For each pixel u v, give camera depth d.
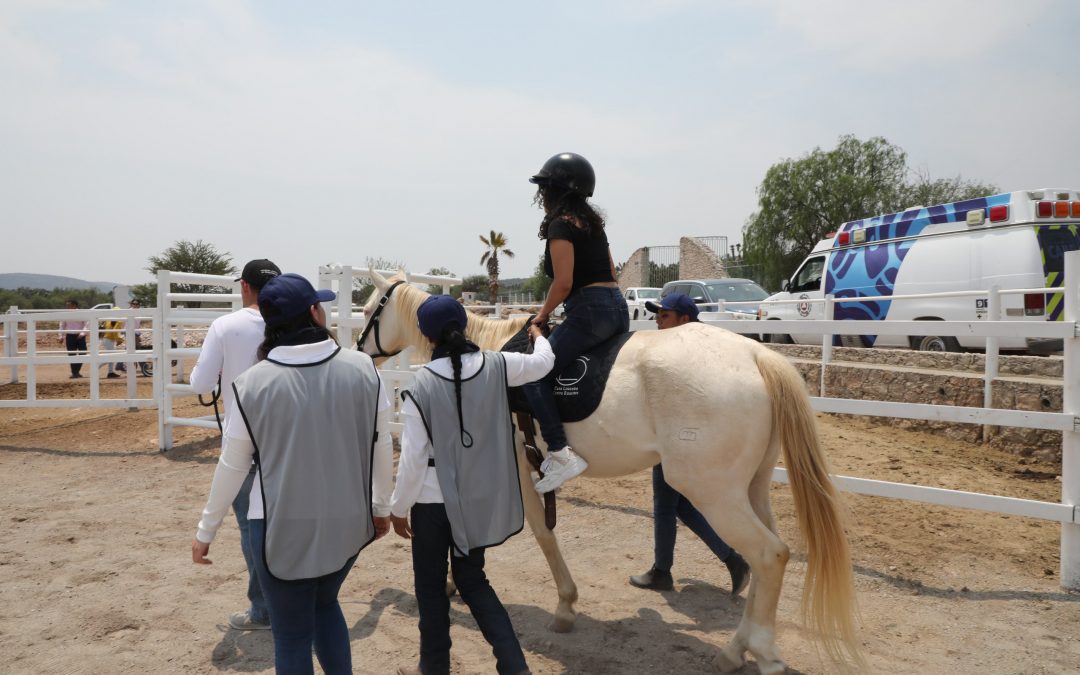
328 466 2.29
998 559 4.33
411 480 2.61
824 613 2.88
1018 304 8.47
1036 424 3.91
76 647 3.43
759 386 3.01
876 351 9.23
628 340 3.33
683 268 25.86
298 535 2.22
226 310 8.27
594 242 3.35
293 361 2.32
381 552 4.82
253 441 2.23
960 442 7.34
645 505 5.77
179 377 11.20
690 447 2.96
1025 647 3.28
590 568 4.49
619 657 3.32
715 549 3.94
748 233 30.95
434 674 2.70
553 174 3.35
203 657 3.35
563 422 3.30
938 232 9.65
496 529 2.66
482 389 2.70
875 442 7.34
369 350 4.50
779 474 4.94
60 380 14.16
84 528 5.21
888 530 4.87
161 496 6.09
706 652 3.35
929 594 3.89
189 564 4.52
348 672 2.48
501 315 12.43
